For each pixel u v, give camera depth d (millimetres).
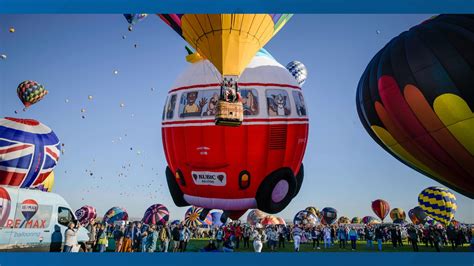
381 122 11594
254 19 9750
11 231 8078
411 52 10109
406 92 10164
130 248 11344
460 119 9383
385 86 10805
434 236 13562
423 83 9734
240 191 11359
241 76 11469
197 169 11438
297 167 12180
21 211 8328
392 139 11633
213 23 9672
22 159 14891
